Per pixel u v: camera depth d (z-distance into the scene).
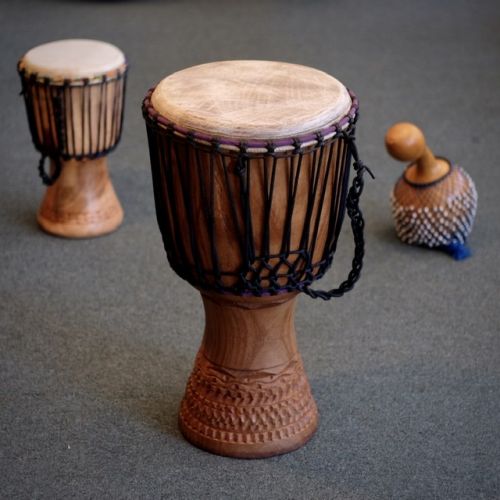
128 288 2.05
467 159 2.69
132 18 4.01
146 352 1.83
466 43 3.73
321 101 1.36
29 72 2.07
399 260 2.18
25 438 1.57
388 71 3.42
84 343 1.85
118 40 3.73
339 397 1.69
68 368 1.77
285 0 4.30
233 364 1.51
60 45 2.20
